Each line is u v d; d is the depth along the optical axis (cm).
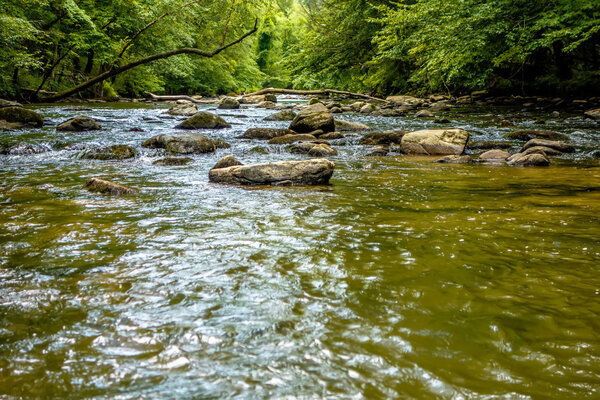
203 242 253
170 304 174
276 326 156
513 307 171
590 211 325
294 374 127
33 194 395
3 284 194
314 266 214
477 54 1459
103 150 688
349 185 443
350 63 2655
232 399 116
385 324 157
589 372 129
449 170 550
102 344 145
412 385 122
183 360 135
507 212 324
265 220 302
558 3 1375
